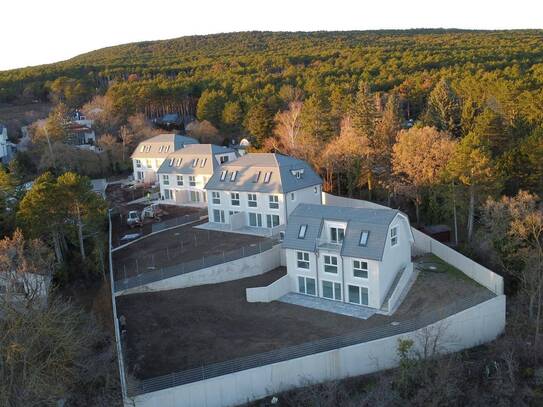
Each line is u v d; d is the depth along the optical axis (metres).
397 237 42.41
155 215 66.62
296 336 36.53
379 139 68.75
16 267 40.56
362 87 79.25
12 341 26.09
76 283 49.47
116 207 72.06
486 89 84.69
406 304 40.00
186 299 44.03
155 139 85.44
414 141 57.06
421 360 32.38
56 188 49.22
